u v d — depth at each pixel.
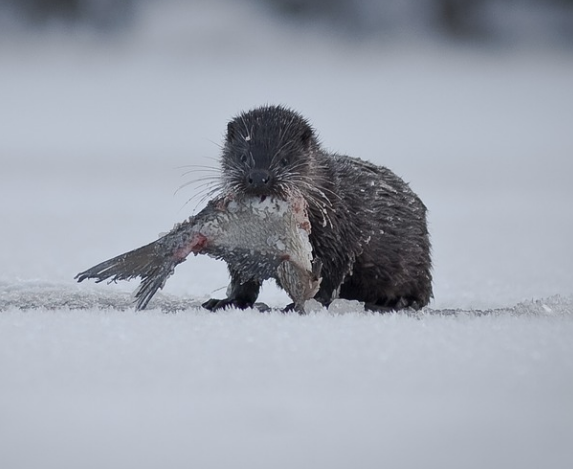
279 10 142.25
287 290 17.06
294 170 18.64
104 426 10.62
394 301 20.44
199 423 10.72
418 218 20.56
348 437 10.36
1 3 136.62
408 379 12.33
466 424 10.83
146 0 140.38
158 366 12.74
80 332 14.51
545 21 143.12
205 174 58.47
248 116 19.72
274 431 10.50
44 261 29.58
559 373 12.60
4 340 14.01
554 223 41.34
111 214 43.16
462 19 141.62
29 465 9.59
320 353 13.34
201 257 29.92
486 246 34.50
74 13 137.75
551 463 9.81
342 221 18.91
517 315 17.16
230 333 14.44
